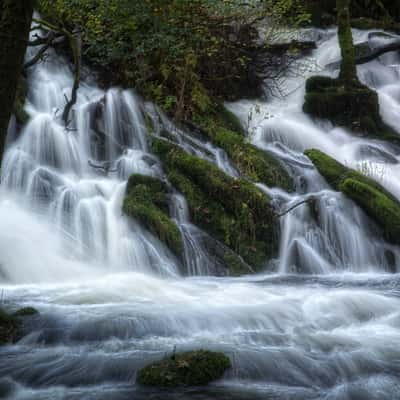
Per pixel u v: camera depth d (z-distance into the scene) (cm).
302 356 543
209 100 1345
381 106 1605
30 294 726
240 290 787
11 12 529
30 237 878
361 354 554
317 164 1123
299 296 747
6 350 550
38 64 1338
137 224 926
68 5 1181
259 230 970
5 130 544
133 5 1111
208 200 988
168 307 668
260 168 1122
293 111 1519
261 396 461
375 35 1919
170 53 1212
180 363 489
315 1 2031
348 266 977
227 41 1423
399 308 711
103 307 661
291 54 1647
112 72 1366
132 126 1212
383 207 976
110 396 454
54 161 1114
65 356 531
